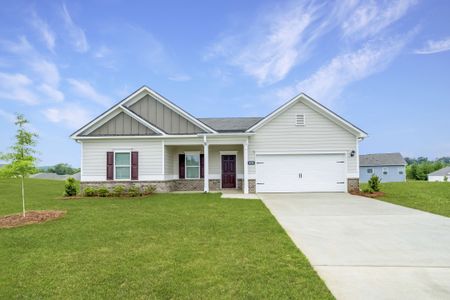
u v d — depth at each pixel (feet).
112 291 13.12
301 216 31.09
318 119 56.24
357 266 16.43
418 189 58.54
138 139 56.08
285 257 17.49
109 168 55.47
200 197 47.73
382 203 40.52
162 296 12.61
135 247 19.71
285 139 56.24
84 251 18.95
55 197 50.37
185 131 58.18
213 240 21.33
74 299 12.41
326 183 55.62
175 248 19.40
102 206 38.37
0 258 17.70
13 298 12.53
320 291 12.98
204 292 12.93
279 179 55.88
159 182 55.52
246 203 40.27
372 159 159.63
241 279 14.28
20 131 30.81
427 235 23.18
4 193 58.08
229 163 64.08
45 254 18.40
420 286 13.82
